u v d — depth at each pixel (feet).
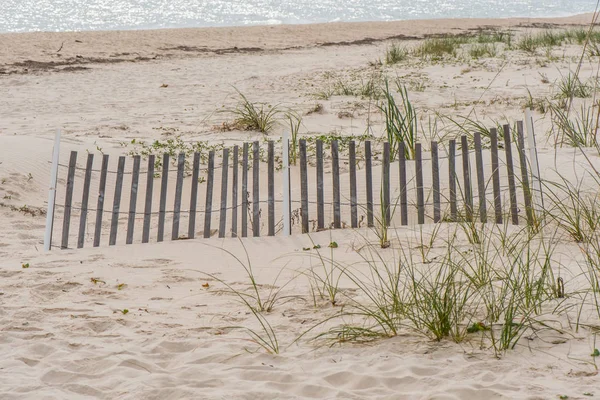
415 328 19.44
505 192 31.78
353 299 22.07
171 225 35.50
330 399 15.64
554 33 111.55
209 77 81.41
